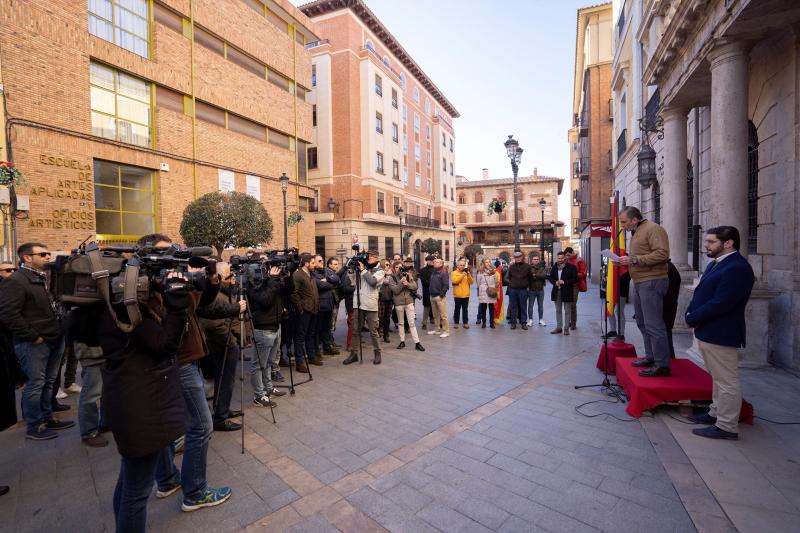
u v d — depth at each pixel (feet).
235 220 39.37
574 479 9.90
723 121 18.26
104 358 7.02
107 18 39.93
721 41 17.97
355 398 16.12
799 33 17.49
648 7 39.52
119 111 41.19
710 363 11.93
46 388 13.87
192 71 48.26
